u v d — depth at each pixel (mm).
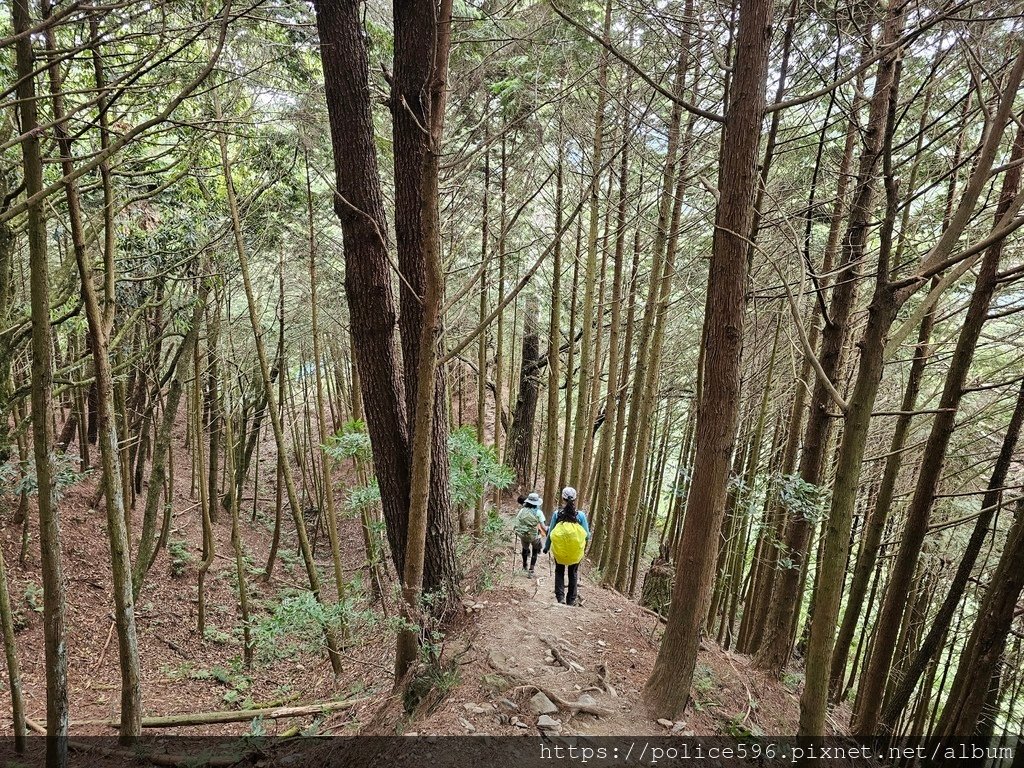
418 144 5117
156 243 7980
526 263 10469
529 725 4301
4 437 6566
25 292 9016
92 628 8367
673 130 6652
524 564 7668
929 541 8555
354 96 4961
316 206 8531
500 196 7934
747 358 8656
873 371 2967
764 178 4676
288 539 14828
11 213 3428
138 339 9859
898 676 7922
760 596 7383
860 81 4898
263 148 7273
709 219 7336
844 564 3156
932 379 9055
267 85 6113
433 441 5484
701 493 4207
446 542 5684
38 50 3598
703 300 9242
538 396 13344
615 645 5766
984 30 4141
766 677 6133
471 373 16938
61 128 4113
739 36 3697
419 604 4434
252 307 6676
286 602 4621
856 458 3045
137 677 5152
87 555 9609
